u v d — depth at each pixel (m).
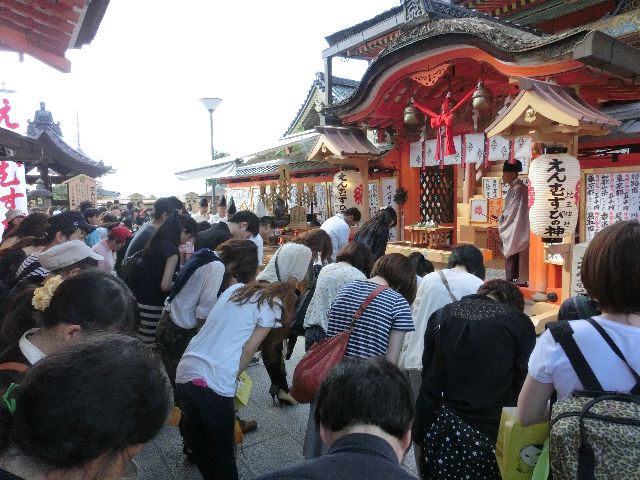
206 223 6.75
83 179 12.45
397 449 1.36
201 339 2.94
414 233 8.64
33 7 3.86
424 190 9.19
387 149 10.16
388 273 3.14
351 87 16.20
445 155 7.93
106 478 1.01
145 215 15.56
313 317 3.52
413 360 3.36
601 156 6.18
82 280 1.82
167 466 3.65
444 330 2.42
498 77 7.12
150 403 1.00
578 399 1.53
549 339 1.67
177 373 2.94
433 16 6.62
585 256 1.66
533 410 1.74
